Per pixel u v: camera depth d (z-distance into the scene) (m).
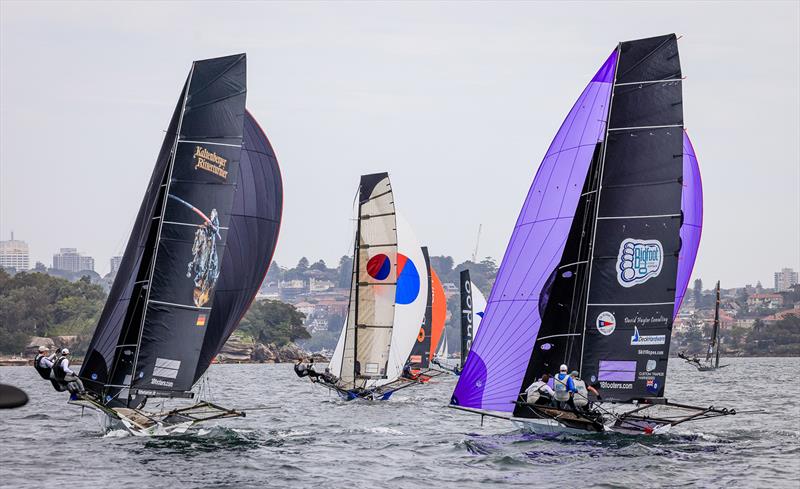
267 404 184.75
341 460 95.94
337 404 184.00
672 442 104.06
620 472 86.25
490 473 87.31
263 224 129.00
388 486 81.88
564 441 103.69
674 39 101.06
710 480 82.62
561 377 102.25
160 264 110.00
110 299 115.12
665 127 101.12
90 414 148.25
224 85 112.56
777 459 93.56
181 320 110.44
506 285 110.00
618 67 103.06
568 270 106.50
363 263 188.50
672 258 100.81
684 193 122.31
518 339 109.06
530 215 109.38
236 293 126.88
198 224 111.06
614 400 102.88
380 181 186.50
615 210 102.69
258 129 129.00
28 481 83.38
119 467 90.31
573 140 107.31
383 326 187.12
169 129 114.56
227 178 112.31
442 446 106.56
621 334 102.50
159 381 109.62
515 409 107.44
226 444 106.00
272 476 86.31
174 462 93.19
